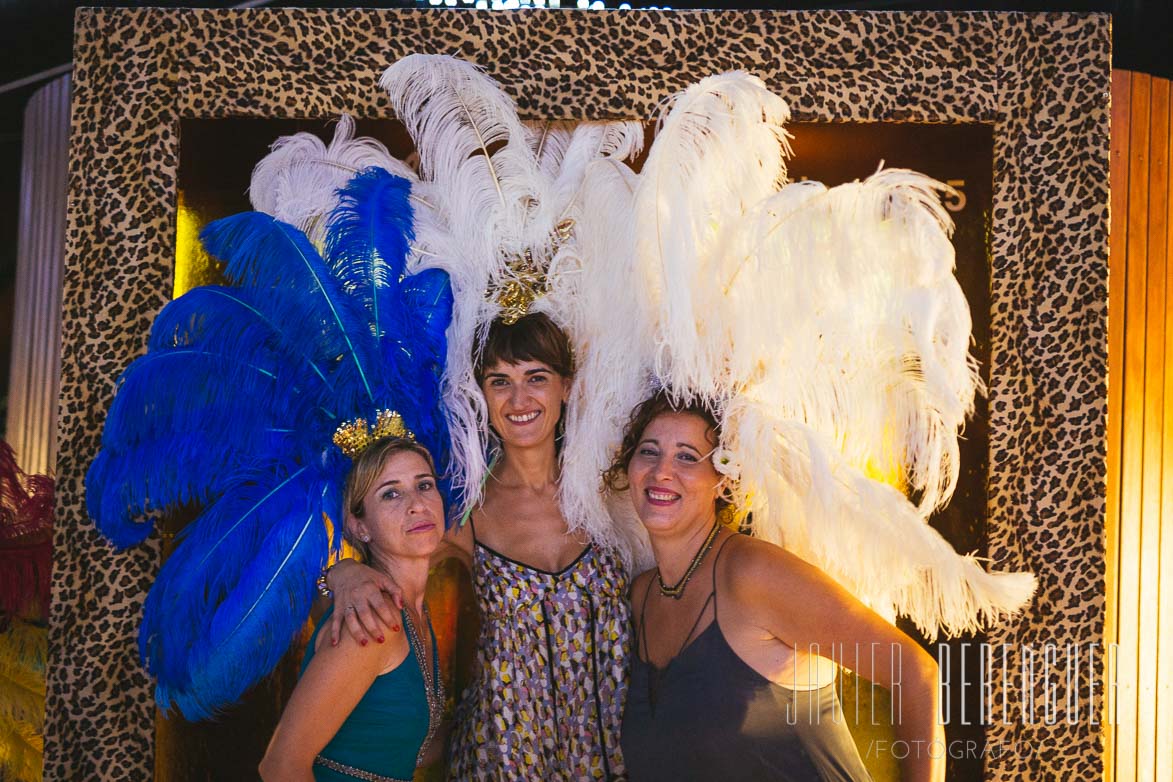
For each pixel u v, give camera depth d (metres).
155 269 2.75
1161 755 3.24
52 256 4.39
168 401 2.27
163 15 2.77
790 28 2.82
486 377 2.51
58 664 2.70
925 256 2.35
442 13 2.79
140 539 2.40
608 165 2.56
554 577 2.44
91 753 2.69
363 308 2.43
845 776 2.22
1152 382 3.28
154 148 2.76
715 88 2.45
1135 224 3.28
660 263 2.42
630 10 2.81
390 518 2.20
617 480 2.51
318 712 2.00
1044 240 2.81
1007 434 2.80
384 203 2.47
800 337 2.42
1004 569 2.78
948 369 2.41
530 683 2.40
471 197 2.60
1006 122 2.83
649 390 2.50
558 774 2.39
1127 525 3.23
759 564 2.22
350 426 2.32
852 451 2.54
